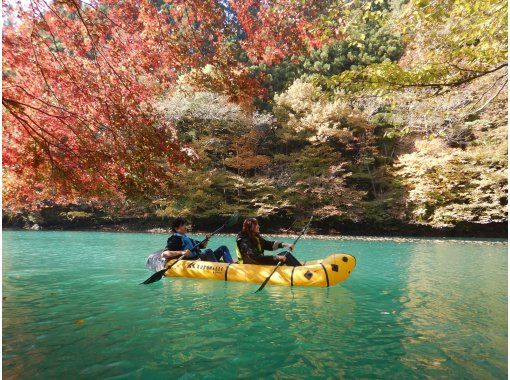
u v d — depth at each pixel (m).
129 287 4.52
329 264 4.69
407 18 4.88
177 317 3.17
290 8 4.53
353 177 21.08
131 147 4.57
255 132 20.12
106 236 14.95
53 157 4.46
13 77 4.21
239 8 4.44
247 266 4.96
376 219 18.86
